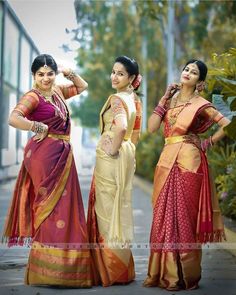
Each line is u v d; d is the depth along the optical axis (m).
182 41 15.84
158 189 4.90
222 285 4.98
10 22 8.88
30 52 8.48
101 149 4.93
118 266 4.85
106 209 4.88
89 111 26.52
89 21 17.00
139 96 5.20
